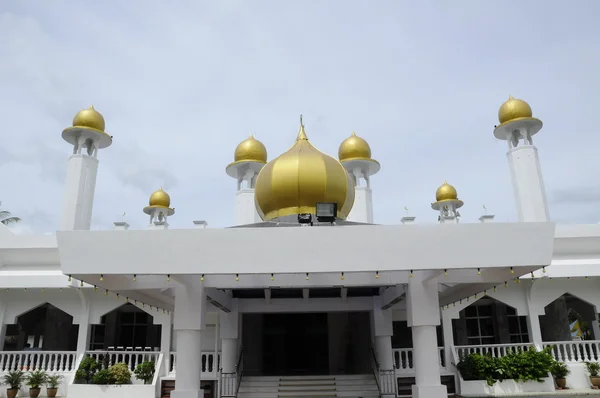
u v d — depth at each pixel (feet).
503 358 56.75
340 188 43.62
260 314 63.87
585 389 55.26
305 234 29.50
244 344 62.69
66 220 62.64
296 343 62.95
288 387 55.31
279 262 29.27
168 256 29.45
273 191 43.60
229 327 55.88
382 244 29.48
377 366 55.01
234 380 53.62
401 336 74.13
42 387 57.00
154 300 47.32
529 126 69.62
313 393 54.24
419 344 36.91
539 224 29.86
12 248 59.77
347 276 37.50
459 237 29.68
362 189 75.72
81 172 64.90
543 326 77.51
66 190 64.13
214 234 29.53
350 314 63.77
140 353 60.29
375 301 56.70
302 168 43.04
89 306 61.21
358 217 74.13
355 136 81.25
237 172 81.71
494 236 29.71
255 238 29.45
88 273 29.50
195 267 29.32
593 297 60.90
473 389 55.26
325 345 62.80
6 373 57.47
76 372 56.95
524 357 55.83
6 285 57.00
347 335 63.05
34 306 61.26
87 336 60.18
